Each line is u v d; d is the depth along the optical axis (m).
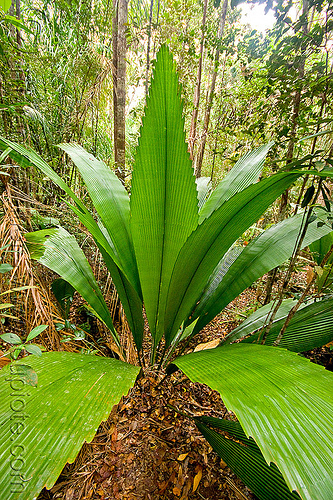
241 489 1.10
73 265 1.32
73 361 0.76
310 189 0.89
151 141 0.89
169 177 0.97
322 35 1.12
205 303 1.58
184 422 1.39
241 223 1.03
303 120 1.31
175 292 1.21
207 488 1.10
